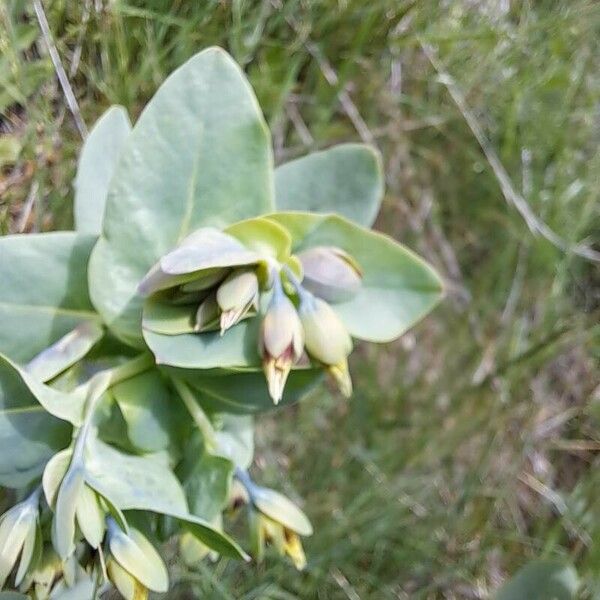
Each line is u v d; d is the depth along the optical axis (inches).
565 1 19.9
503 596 17.4
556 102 20.7
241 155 14.4
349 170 15.6
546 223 21.1
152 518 14.5
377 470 20.1
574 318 21.3
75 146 17.0
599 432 21.6
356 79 19.6
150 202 14.3
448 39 19.5
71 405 14.0
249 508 14.6
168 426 14.5
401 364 21.1
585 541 20.1
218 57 14.2
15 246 14.3
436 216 21.2
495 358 21.3
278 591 18.7
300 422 20.2
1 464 14.1
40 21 16.4
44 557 13.9
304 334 14.0
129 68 17.4
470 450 21.0
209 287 14.0
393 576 20.0
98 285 14.2
